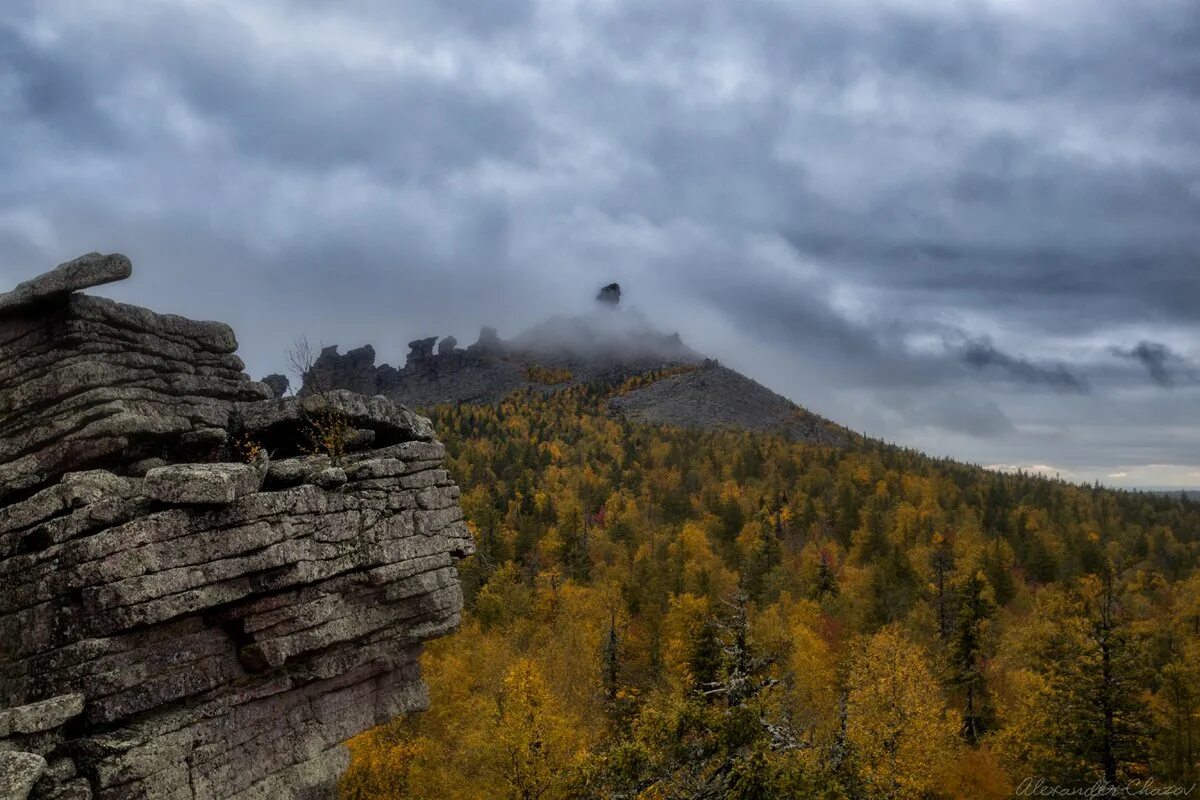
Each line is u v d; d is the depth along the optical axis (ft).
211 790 54.29
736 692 63.67
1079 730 133.90
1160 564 461.37
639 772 62.28
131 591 50.39
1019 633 230.48
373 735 134.21
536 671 132.67
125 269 66.08
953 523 508.12
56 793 46.68
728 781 59.16
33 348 66.49
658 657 234.58
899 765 133.18
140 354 69.72
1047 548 442.50
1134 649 137.59
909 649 169.17
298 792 59.57
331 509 61.72
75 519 52.37
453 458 548.72
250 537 55.83
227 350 77.46
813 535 445.37
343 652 63.31
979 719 196.03
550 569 343.46
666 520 473.26
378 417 72.64
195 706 54.65
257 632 57.00
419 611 67.92
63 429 63.82
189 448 69.56
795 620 247.50
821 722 140.67
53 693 50.57
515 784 121.60
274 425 71.77
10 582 53.47
